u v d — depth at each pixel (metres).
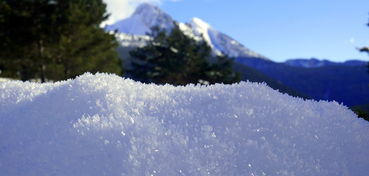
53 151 1.52
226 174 1.33
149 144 1.43
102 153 1.42
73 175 1.36
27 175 1.44
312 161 1.43
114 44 29.56
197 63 31.67
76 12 24.50
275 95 1.89
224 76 31.98
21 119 1.85
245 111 1.71
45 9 24.80
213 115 1.69
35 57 24.77
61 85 2.13
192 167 1.34
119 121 1.60
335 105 1.87
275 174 1.34
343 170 1.40
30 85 2.25
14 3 24.28
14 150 1.61
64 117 1.75
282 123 1.64
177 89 1.98
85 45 25.80
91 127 1.58
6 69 25.72
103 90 1.87
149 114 1.69
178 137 1.49
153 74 32.31
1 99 2.09
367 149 1.54
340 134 1.62
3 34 24.11
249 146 1.47
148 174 1.30
